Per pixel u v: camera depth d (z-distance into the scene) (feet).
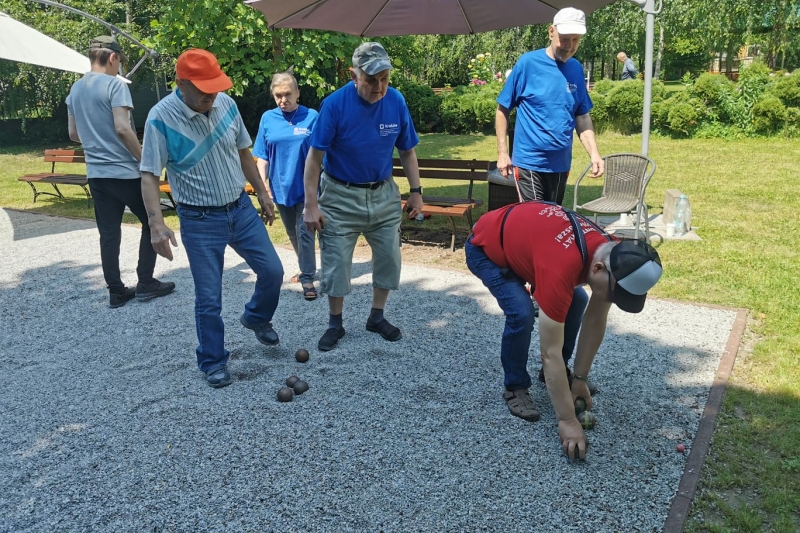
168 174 12.43
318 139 12.99
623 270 8.60
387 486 9.81
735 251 21.12
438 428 11.35
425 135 63.41
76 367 14.23
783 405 11.73
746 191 30.81
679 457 10.32
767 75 50.39
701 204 28.30
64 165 49.14
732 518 8.90
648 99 22.50
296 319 16.55
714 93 51.24
